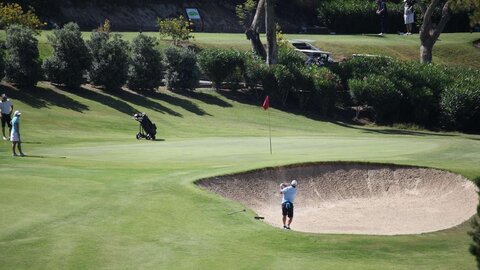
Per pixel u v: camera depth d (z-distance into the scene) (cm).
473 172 4391
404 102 9075
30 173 3803
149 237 2941
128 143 5750
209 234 3064
